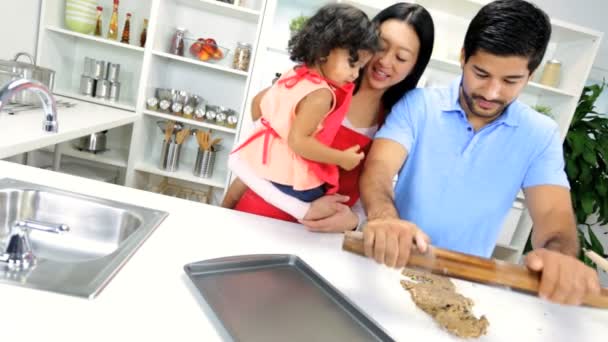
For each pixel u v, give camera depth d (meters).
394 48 1.02
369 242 0.61
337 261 0.83
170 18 2.47
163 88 2.60
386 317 0.65
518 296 0.83
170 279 0.63
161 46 2.42
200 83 2.64
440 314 0.66
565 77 2.60
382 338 0.58
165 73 2.59
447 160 1.11
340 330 0.58
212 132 2.69
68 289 0.54
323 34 0.99
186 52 2.50
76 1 2.29
